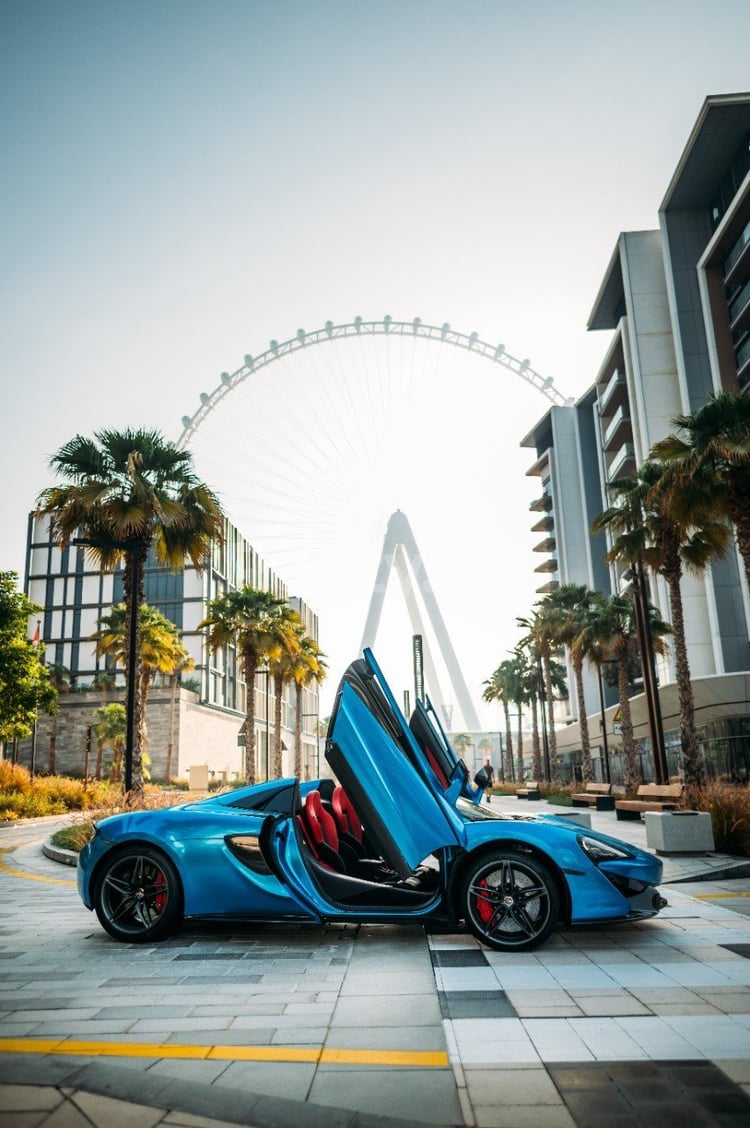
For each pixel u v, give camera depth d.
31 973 4.65
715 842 10.72
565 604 44.19
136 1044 3.33
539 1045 3.29
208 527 19.59
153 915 5.52
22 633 28.86
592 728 66.81
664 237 49.88
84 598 78.44
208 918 5.38
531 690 68.06
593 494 78.00
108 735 57.81
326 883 5.31
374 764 5.16
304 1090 2.82
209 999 4.05
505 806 29.67
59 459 18.67
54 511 18.66
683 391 47.41
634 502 24.12
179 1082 2.87
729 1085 2.83
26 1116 2.52
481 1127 2.52
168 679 70.06
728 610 43.59
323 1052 3.23
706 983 4.20
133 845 5.60
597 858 5.15
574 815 11.56
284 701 109.81
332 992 4.16
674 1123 2.54
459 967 4.67
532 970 4.55
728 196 47.34
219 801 5.80
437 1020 3.65
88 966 4.83
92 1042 3.35
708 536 21.45
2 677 27.56
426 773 5.19
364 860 5.86
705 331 48.00
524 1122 2.56
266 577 105.50
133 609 17.23
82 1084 2.80
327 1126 2.52
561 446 80.44
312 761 119.25
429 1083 2.89
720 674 40.34
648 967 4.58
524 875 5.11
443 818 5.10
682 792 14.81
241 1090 2.80
